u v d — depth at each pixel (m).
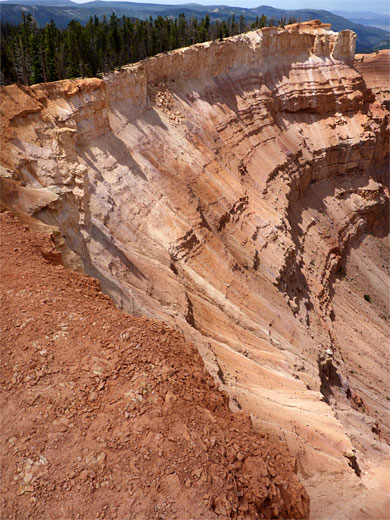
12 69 42.72
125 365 11.78
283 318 33.69
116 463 9.74
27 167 22.23
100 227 25.73
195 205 35.53
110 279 21.97
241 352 26.69
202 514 9.09
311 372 30.12
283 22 87.56
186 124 44.00
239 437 10.96
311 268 46.06
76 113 30.23
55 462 9.70
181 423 10.62
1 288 13.57
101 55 50.09
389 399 37.50
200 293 29.86
